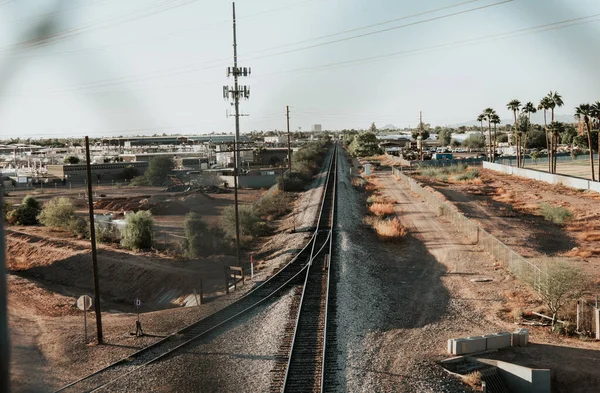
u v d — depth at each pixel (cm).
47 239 5903
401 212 6262
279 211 6781
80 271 4803
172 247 5244
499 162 13262
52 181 12556
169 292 3962
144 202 8344
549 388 2005
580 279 2948
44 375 2100
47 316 3356
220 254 4666
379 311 2781
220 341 2367
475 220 5503
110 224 6225
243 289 3297
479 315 2761
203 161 14588
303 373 1986
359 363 2086
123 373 2092
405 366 2072
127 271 4484
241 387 1895
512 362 2144
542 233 4900
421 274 3656
